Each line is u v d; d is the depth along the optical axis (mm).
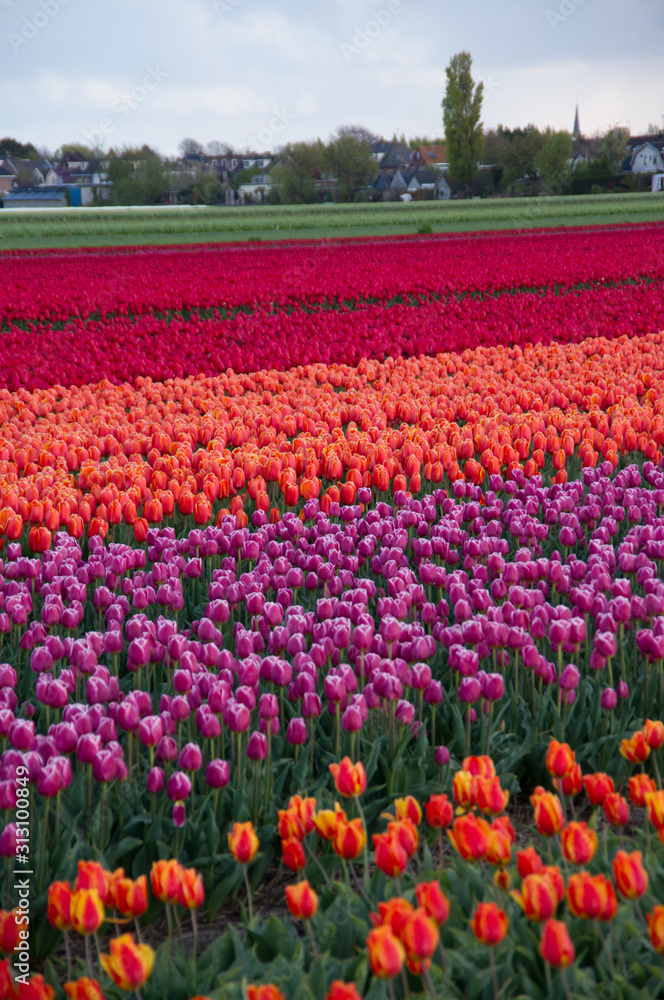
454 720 3770
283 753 3705
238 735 3312
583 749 3688
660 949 2154
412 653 3666
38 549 5215
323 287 20641
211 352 13523
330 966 2408
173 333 15211
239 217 57875
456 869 2746
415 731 3646
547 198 67500
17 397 10148
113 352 13586
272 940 2557
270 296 20000
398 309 16641
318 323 16047
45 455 7121
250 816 3279
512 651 4242
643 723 3785
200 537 5262
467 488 6277
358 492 6207
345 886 2695
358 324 15383
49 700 3398
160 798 3367
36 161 96938
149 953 2100
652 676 4074
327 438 7934
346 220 53594
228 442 8117
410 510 5699
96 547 5199
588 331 14469
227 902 3184
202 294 20250
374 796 3496
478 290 21594
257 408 9234
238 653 3828
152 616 5066
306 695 3381
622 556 4676
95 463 7387
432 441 7430
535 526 5398
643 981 2365
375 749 3488
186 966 2426
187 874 2383
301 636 3816
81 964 2865
